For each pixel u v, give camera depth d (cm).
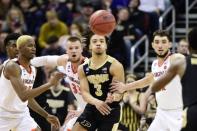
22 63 827
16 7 1606
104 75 791
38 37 1510
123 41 1345
